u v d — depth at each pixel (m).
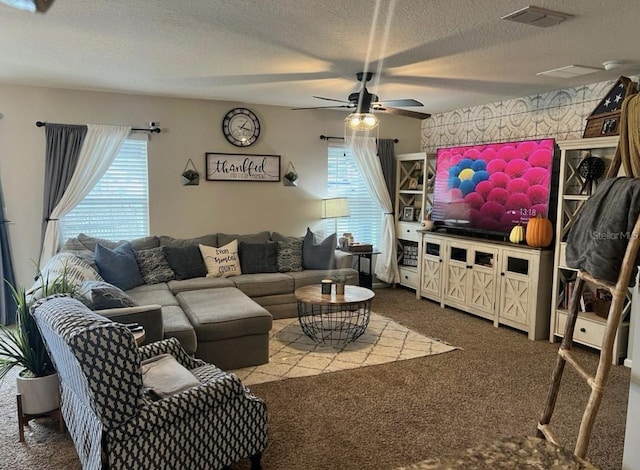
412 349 4.16
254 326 3.71
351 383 3.42
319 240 5.99
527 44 3.19
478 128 5.80
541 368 3.76
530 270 4.52
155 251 5.00
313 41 3.16
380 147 6.45
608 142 3.83
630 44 3.18
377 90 4.81
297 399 3.15
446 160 5.81
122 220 5.33
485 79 4.27
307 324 4.88
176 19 2.77
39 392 2.67
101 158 5.04
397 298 6.10
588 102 4.47
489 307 5.00
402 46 3.25
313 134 6.17
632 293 3.67
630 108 1.78
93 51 3.46
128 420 1.91
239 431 2.26
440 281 5.70
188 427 2.08
